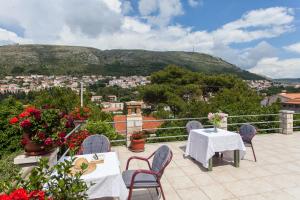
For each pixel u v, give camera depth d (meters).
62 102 12.84
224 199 3.17
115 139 6.22
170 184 3.68
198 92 22.56
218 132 4.62
